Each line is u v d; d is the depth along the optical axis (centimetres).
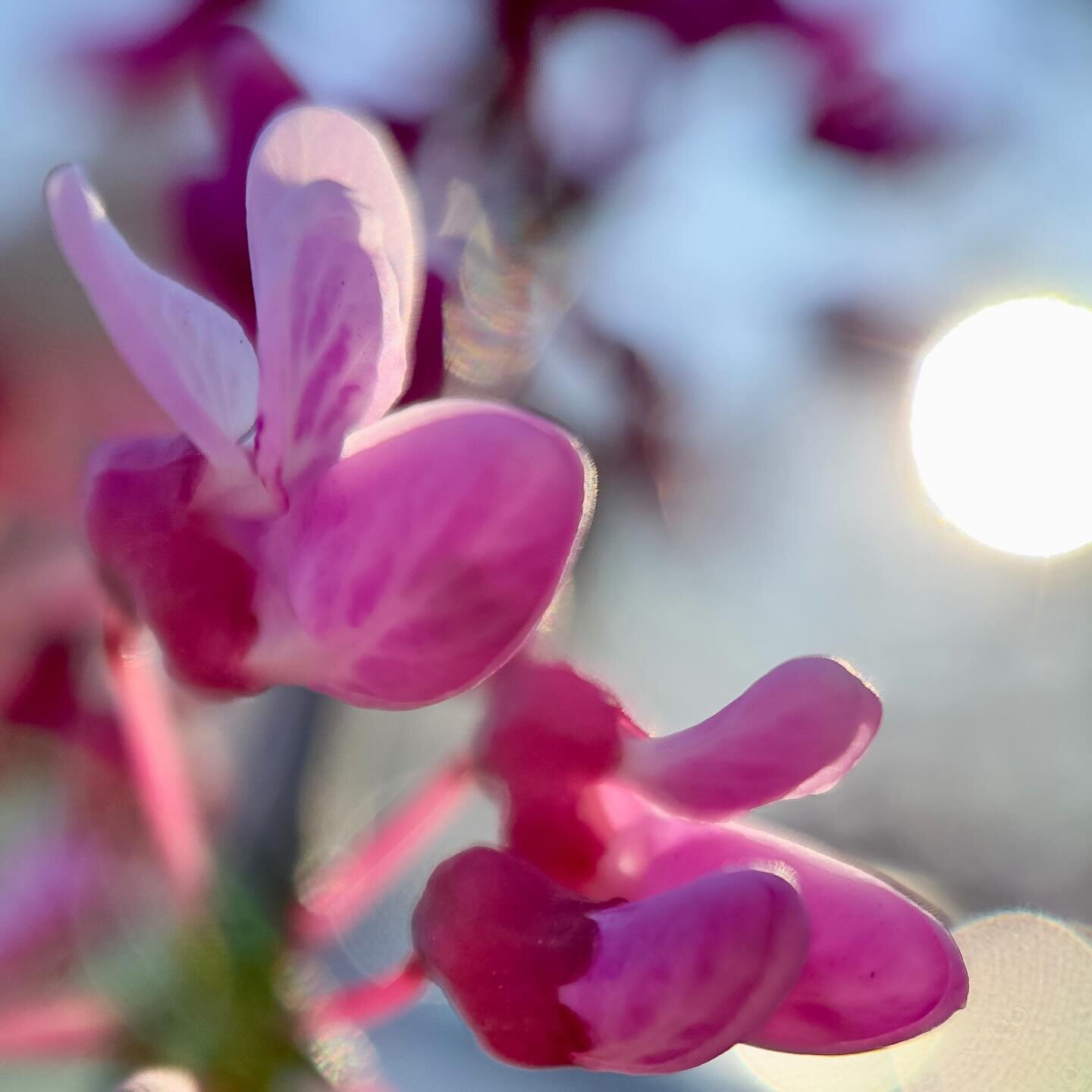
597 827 9
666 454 11
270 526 8
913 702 22
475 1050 12
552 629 9
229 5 10
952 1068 15
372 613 8
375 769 9
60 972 9
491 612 8
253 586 8
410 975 8
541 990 8
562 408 10
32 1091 8
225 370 8
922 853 21
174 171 9
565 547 8
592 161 10
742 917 8
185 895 9
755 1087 13
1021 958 16
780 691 8
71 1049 8
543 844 8
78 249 8
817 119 11
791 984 8
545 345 10
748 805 8
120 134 10
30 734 9
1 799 9
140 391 9
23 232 10
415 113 10
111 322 8
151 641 8
